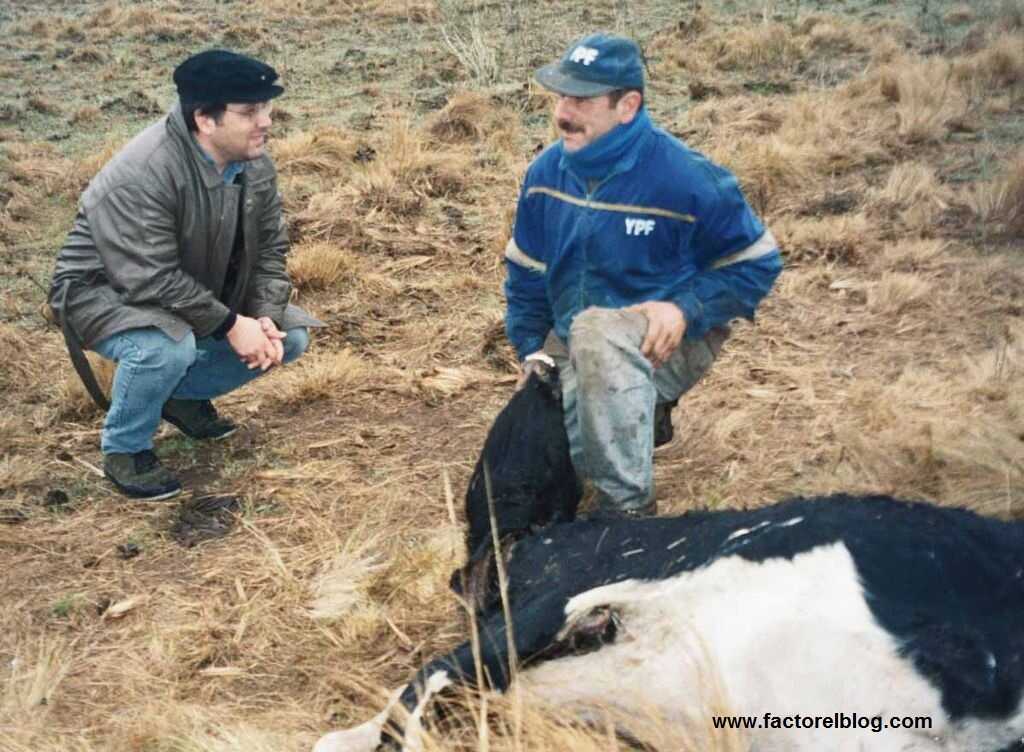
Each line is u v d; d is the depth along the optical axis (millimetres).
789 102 9836
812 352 5844
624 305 4090
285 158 8789
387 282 6820
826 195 7875
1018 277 6527
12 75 11938
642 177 3953
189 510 4793
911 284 6324
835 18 12250
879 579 2840
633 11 13547
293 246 7344
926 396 5102
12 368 5977
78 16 14727
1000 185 7465
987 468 4422
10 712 3631
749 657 2832
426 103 10367
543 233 4199
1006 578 2877
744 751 2803
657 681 2941
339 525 4613
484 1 14320
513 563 3383
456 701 3010
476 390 5660
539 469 3645
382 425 5383
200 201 4609
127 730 3510
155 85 11445
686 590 2953
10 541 4574
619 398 3748
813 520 2961
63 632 4066
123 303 4656
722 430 5000
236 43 13000
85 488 4973
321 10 14773
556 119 3957
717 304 4031
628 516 3719
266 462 5129
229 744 3275
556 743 2875
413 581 4082
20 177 8680
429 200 8055
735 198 4020
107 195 4531
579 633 2992
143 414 4754
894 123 9125
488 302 6625
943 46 11266
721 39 11656
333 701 3658
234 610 4117
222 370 5094
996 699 2736
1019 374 5207
